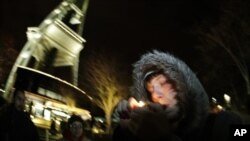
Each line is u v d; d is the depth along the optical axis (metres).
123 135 1.36
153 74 1.61
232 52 28.77
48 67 26.55
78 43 31.11
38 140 3.71
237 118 1.54
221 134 1.51
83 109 13.39
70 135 5.41
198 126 1.54
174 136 1.33
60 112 12.06
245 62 28.17
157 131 1.19
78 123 5.44
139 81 1.69
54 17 27.77
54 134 10.89
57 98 12.10
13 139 3.48
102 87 40.03
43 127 10.62
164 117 1.21
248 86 27.36
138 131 1.21
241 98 27.22
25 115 3.64
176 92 1.54
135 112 1.26
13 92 3.72
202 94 1.57
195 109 1.53
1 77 21.59
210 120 1.55
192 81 1.58
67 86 12.71
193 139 1.54
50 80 11.30
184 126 1.52
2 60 28.48
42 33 25.80
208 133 1.53
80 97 13.31
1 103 3.58
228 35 28.83
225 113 1.56
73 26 31.70
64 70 30.30
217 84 29.28
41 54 25.81
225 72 29.33
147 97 1.65
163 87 1.56
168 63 1.63
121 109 1.40
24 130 3.54
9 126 3.47
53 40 26.80
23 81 3.87
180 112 1.51
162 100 1.55
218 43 29.53
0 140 3.45
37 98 10.55
